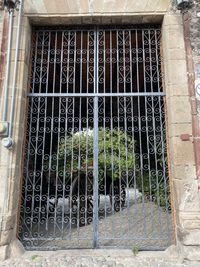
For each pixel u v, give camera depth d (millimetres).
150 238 3320
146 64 4305
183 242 3002
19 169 3387
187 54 3533
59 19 3762
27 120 3740
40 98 3803
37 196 3691
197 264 2850
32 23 3857
